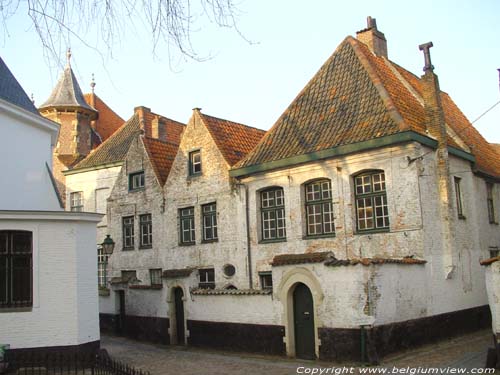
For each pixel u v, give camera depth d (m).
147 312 20.23
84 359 13.65
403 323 14.40
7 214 13.97
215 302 17.22
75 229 14.90
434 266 16.05
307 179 18.25
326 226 17.94
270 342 15.49
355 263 13.67
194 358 15.85
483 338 16.66
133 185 24.88
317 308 14.34
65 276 14.61
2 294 14.05
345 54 20.34
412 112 17.94
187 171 22.25
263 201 19.75
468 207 18.91
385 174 16.48
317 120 19.12
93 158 29.27
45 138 19.56
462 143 19.50
